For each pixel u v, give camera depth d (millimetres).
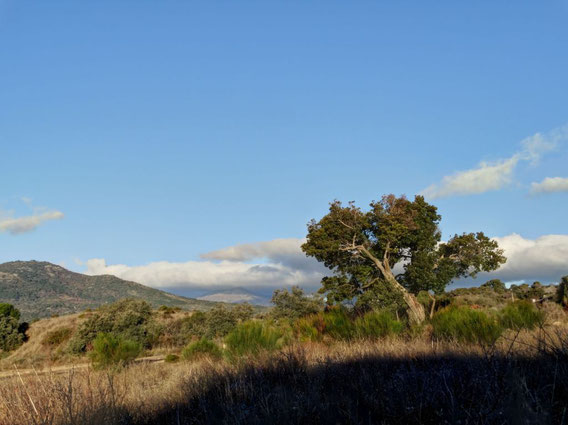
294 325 13484
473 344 8047
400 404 4055
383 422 3754
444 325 9844
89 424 4430
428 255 30422
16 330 37438
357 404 4262
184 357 13812
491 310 12758
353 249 30922
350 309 14930
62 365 12961
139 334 31047
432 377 4414
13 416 4738
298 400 4457
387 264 30078
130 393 6375
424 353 6594
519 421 2971
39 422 4465
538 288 34469
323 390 5113
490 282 36062
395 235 29062
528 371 4184
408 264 31188
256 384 5832
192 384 6281
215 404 5230
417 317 26031
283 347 10367
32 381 5801
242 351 10422
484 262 31109
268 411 4281
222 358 11031
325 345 11242
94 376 7070
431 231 31594
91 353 13547
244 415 4324
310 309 33969
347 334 11938
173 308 48250
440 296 31828
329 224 30000
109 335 14062
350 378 5500
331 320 12664
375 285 28891
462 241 31219
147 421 5191
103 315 31234
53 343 34125
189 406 5406
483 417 3314
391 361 6363
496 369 4117
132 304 33688
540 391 3520
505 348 6008
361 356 7035
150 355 26875
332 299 30297
